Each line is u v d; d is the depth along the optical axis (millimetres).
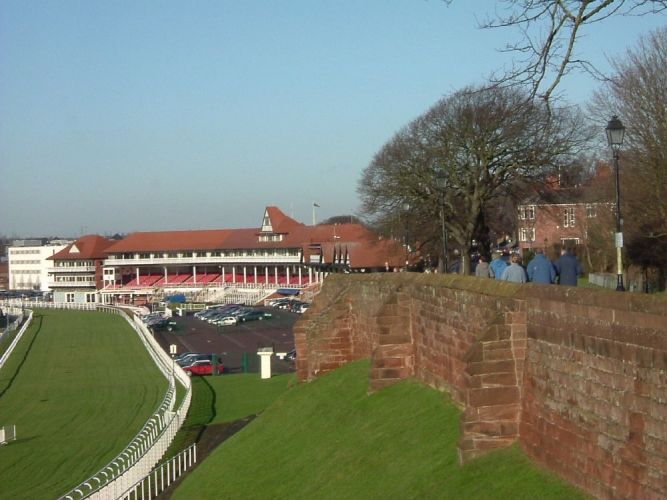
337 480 20172
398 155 59344
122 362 73875
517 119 36188
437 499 15398
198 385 52875
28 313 137375
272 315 115812
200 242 169250
